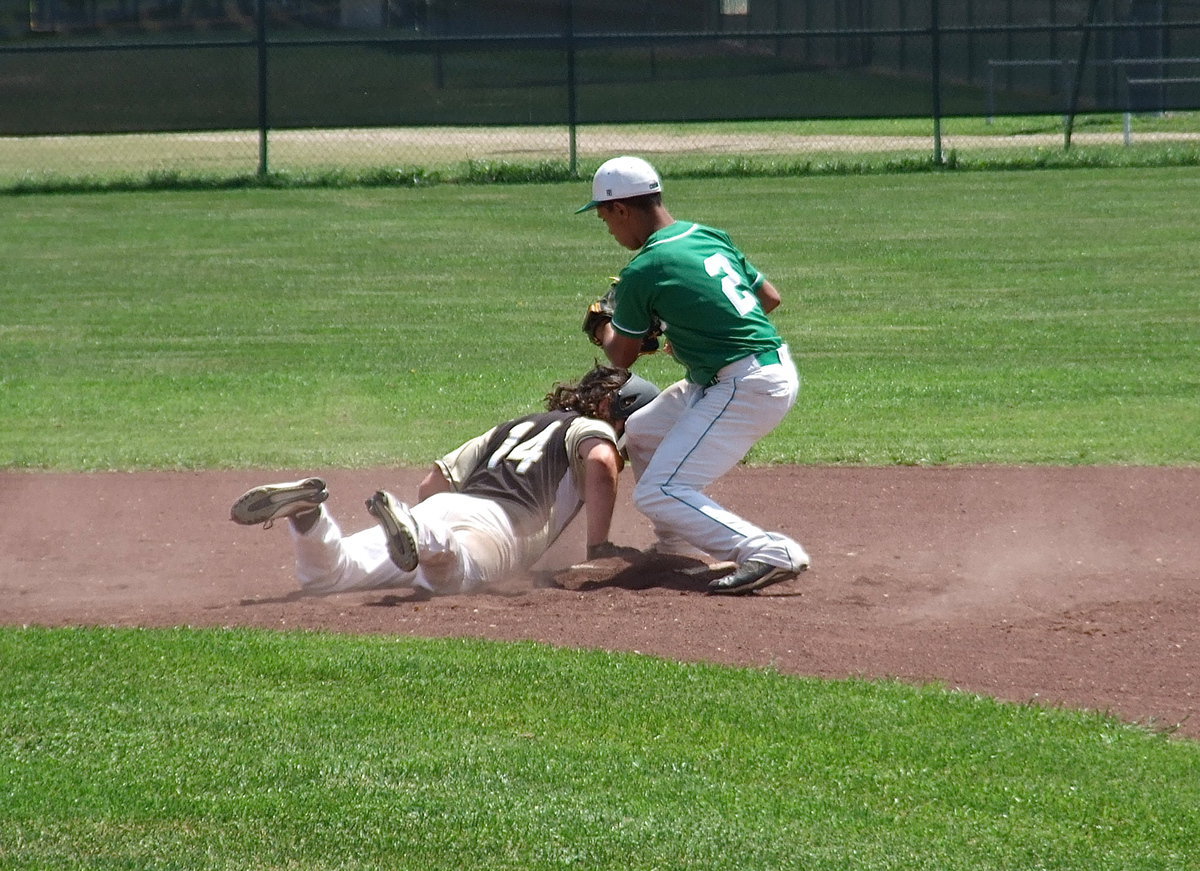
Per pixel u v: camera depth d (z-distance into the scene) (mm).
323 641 19094
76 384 42625
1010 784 14945
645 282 21906
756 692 17328
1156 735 16250
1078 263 62844
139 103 89812
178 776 14961
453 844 13633
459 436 35656
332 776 14992
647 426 23656
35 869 13156
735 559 22344
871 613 21219
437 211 80250
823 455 33375
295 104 90188
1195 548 25344
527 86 90375
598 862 13336
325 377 43500
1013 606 21594
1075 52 94500
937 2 90938
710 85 90812
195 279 61969
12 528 27344
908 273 61344
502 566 22500
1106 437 34969
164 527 27438
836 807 14422
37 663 18172
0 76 89562
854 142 105875
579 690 17281
